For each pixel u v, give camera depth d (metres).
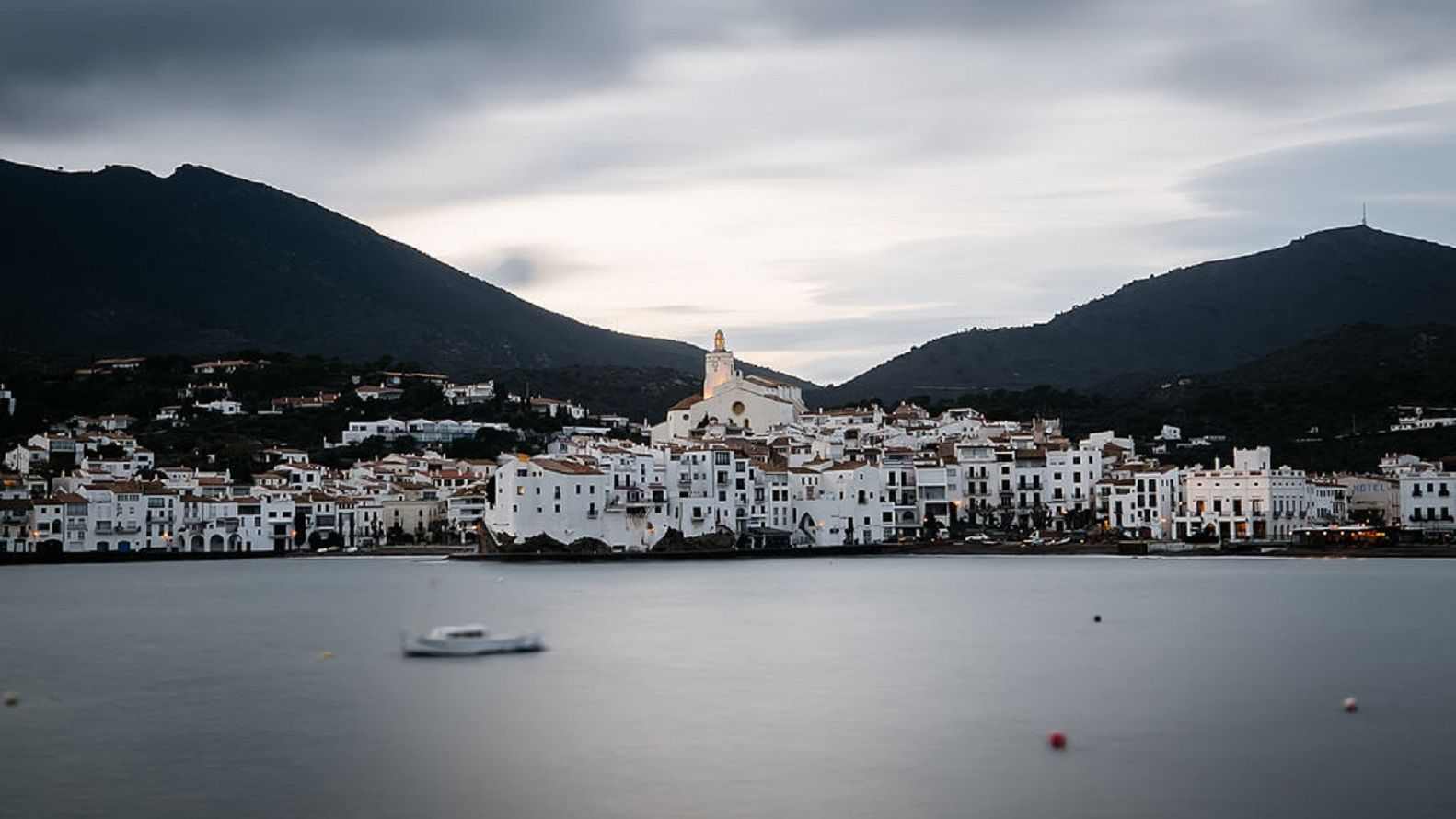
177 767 98.94
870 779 93.56
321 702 122.19
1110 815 85.12
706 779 94.44
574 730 109.62
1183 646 150.25
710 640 159.62
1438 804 86.44
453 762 99.88
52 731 111.38
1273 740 103.25
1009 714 113.75
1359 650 145.88
